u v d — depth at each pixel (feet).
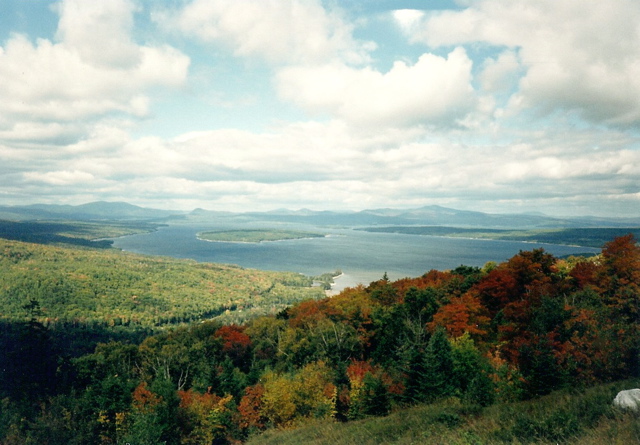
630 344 73.26
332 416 125.80
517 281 175.94
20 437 100.78
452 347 115.96
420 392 105.50
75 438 102.73
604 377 73.56
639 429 38.11
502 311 159.63
